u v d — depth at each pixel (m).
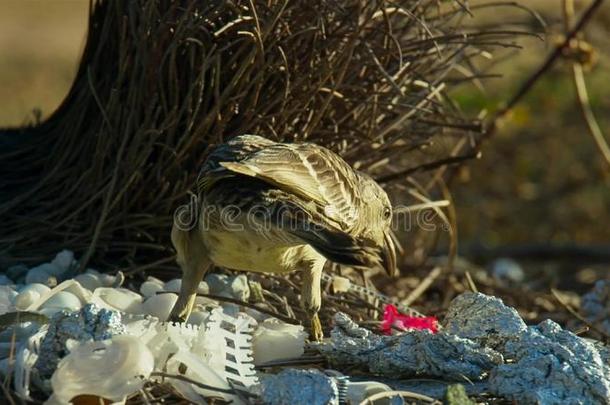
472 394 6.69
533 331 7.15
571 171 18.94
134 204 9.05
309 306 7.69
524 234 17.59
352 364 7.15
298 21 8.77
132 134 8.94
